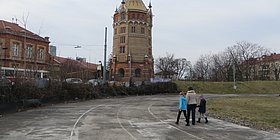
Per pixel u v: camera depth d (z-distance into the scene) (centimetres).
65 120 1891
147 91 6300
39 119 1933
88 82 4688
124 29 9950
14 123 1730
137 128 1593
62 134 1360
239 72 10775
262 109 2947
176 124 1789
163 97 5188
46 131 1443
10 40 6334
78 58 10300
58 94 3525
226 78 10962
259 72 11494
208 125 1770
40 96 3058
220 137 1350
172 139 1283
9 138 1248
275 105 3481
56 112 2414
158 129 1570
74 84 4016
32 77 3194
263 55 11631
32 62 4841
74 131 1452
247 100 4428
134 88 5912
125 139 1259
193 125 1758
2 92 2322
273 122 1958
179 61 12731
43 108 2802
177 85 7750
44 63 6944
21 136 1298
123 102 3794
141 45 9975
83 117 2072
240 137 1357
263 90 8244
